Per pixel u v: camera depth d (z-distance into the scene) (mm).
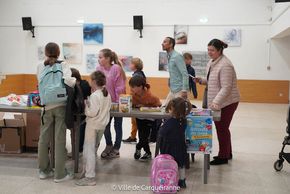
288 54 9820
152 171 3104
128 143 5016
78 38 10914
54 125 3400
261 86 10070
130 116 3422
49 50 3271
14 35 11312
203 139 3250
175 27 10289
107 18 10680
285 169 3889
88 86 3756
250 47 10008
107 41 10750
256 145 5027
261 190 3236
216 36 10133
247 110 8656
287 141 3711
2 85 10289
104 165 3936
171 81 4344
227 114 3924
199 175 3648
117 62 4266
